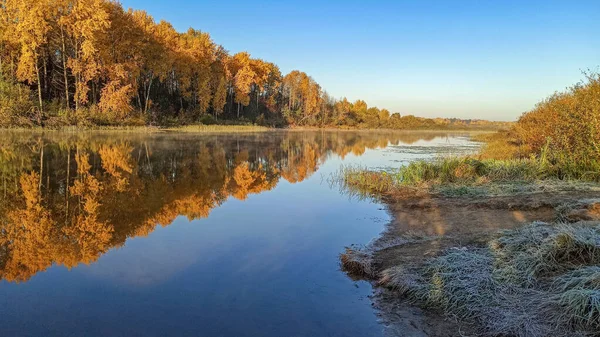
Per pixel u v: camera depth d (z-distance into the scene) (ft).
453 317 12.98
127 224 23.73
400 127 303.68
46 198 29.91
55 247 19.34
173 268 16.89
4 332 11.48
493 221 23.16
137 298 13.96
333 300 14.34
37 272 16.16
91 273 16.15
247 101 190.90
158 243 20.27
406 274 15.61
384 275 16.08
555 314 11.82
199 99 165.27
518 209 25.43
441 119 392.06
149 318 12.56
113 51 120.67
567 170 36.01
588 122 36.70
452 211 26.96
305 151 82.58
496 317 12.26
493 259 15.58
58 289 14.53
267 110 240.32
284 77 257.34
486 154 63.36
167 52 136.67
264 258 18.43
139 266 17.01
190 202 30.55
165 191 34.65
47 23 101.24
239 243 20.58
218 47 183.11
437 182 37.68
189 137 108.78
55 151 59.16
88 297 13.93
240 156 67.31
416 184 37.78
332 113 286.25
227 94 205.77
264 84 234.99
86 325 12.01
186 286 15.10
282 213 27.66
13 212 25.66
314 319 12.93
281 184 40.73
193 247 19.77
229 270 16.84
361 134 196.44
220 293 14.56
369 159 67.10
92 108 113.50
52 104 110.32
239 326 12.30
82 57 108.47
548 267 14.40
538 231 17.28
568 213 21.16
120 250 19.06
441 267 15.53
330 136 162.20
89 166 46.73
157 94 163.22
